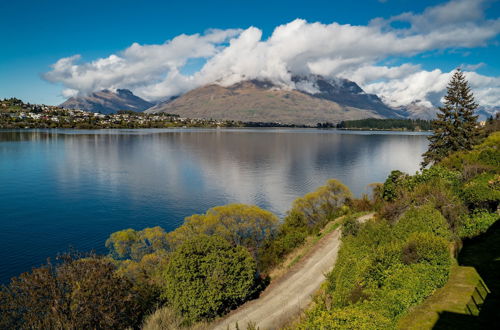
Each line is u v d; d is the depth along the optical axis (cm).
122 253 3048
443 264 1542
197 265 2067
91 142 19200
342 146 19450
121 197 6894
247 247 3388
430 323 1270
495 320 1237
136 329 1930
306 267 2628
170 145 18838
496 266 1688
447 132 5906
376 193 4966
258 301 2189
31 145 16500
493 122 10144
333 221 3975
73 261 1869
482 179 3041
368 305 1320
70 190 7400
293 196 7100
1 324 1594
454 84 5838
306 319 1526
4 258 3975
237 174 9762
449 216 2325
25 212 5744
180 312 2050
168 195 7125
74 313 1627
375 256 1678
